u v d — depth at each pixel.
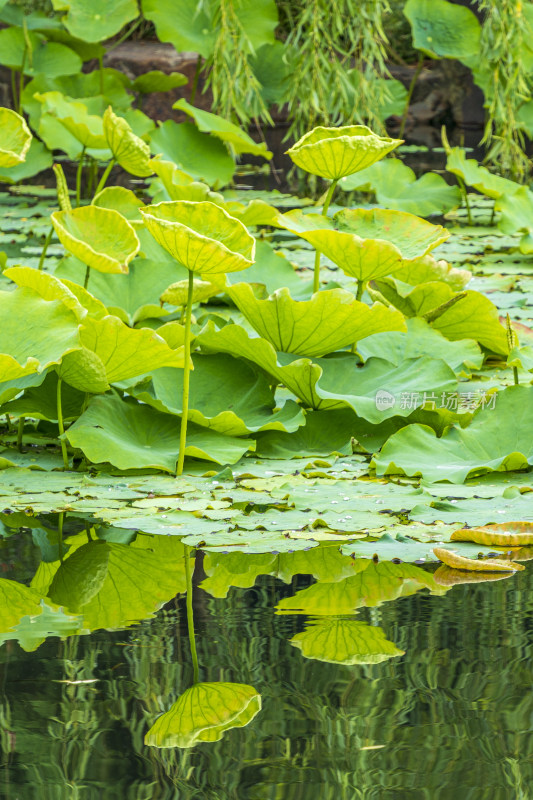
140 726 8.32
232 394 10.35
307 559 9.41
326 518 9.60
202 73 23.98
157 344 9.90
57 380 10.21
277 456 10.14
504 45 19.02
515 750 7.89
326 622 9.07
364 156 10.42
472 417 10.20
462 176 16.02
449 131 26.45
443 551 9.35
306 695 8.80
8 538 9.52
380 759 7.75
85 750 7.92
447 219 17.64
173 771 7.55
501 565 9.34
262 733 8.21
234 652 8.95
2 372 9.69
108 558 9.40
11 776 7.50
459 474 9.88
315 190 20.84
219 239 9.92
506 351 11.04
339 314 10.23
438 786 7.38
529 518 9.59
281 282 11.13
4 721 8.40
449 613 9.11
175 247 9.76
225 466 10.02
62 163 23.31
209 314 10.88
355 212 10.56
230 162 17.12
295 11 24.44
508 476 9.94
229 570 9.34
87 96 20.70
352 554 9.41
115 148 11.16
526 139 24.44
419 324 10.77
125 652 8.95
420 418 10.19
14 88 22.88
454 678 8.86
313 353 10.41
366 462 10.09
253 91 20.11
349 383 10.37
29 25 22.05
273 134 24.88
